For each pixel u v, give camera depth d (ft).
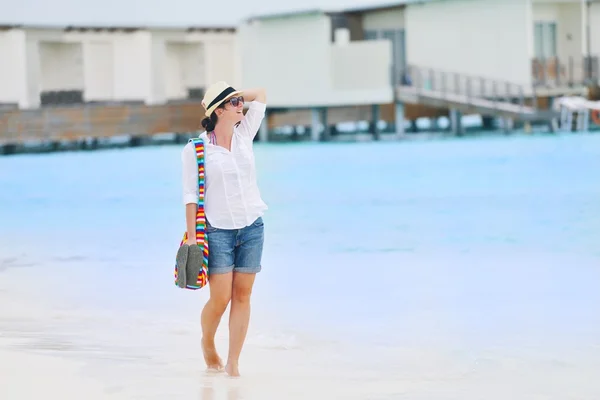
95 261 54.34
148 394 27.09
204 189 28.40
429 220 69.36
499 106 160.86
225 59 198.18
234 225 28.50
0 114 159.84
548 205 75.82
